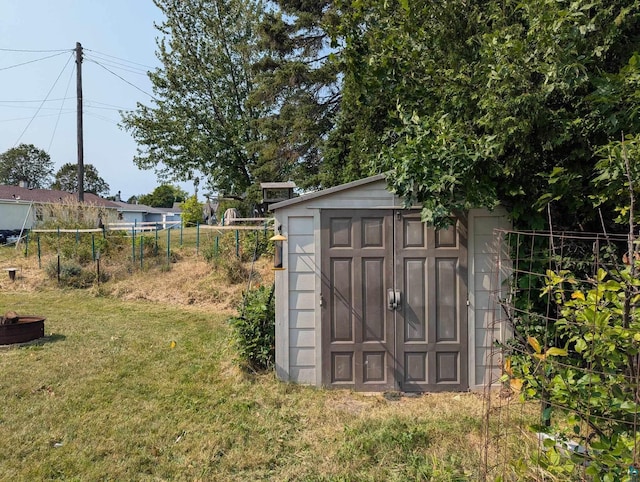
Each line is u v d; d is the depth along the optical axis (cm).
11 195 2933
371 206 470
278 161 1570
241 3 1992
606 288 194
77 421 382
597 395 200
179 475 301
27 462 314
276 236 461
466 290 468
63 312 884
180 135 1956
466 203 409
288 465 314
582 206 408
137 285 1100
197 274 1107
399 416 392
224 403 426
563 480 238
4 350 601
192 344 650
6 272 1238
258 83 1647
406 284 471
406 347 470
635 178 293
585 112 377
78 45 1747
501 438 320
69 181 5825
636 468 177
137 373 513
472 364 468
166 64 1973
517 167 402
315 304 477
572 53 334
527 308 398
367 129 768
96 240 1319
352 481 290
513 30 404
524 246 446
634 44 364
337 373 474
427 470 296
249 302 562
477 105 423
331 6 1375
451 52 492
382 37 498
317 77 1404
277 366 484
